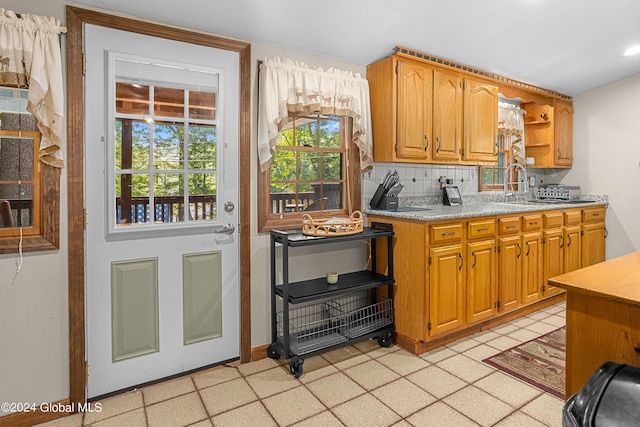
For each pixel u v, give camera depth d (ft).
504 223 9.58
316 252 8.96
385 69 9.09
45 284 6.03
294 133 8.71
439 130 9.80
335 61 9.07
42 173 5.94
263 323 8.26
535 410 6.16
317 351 7.51
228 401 6.52
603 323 3.99
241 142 7.82
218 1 6.57
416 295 8.27
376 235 8.46
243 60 7.80
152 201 7.02
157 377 7.13
